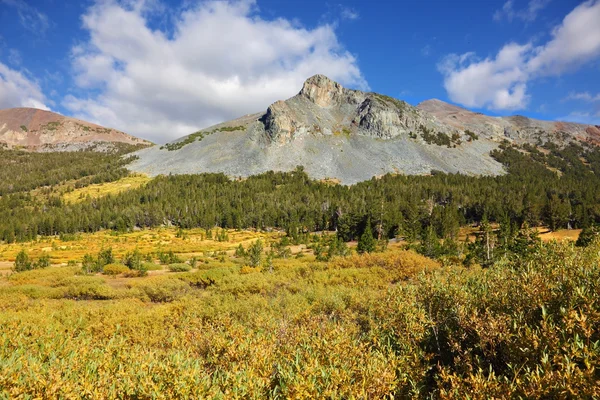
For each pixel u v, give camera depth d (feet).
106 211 380.17
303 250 205.16
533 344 9.23
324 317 21.89
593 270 12.39
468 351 11.21
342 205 336.08
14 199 503.20
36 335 18.20
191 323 24.70
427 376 11.85
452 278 16.92
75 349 14.73
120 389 10.50
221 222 382.83
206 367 14.26
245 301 30.42
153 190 473.67
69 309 34.96
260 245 111.65
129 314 31.35
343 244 119.44
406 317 13.88
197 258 170.60
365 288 32.55
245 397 9.86
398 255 48.88
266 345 14.21
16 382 9.84
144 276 104.12
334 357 11.61
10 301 45.85
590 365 7.86
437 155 641.81
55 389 9.84
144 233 328.90
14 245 273.54
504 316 11.35
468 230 270.87
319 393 9.29
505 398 8.14
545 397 7.88
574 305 10.41
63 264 169.07
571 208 266.57
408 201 343.26
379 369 10.32
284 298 31.01
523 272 14.20
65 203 477.77
